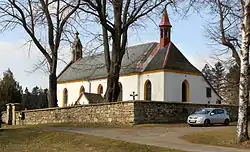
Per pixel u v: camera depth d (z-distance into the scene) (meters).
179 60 56.44
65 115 35.88
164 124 30.59
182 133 24.41
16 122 42.69
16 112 43.00
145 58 58.69
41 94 90.81
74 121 34.81
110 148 18.12
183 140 20.81
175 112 33.34
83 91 69.00
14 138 24.59
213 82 71.25
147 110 31.02
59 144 20.89
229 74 52.72
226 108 39.28
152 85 54.56
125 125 29.89
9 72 64.31
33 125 36.44
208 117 31.78
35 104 88.12
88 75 68.62
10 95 61.56
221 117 33.12
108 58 35.88
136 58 60.12
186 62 57.28
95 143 19.66
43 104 80.75
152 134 23.89
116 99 34.81
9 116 43.78
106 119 31.97
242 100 19.53
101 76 64.25
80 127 29.61
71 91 72.62
